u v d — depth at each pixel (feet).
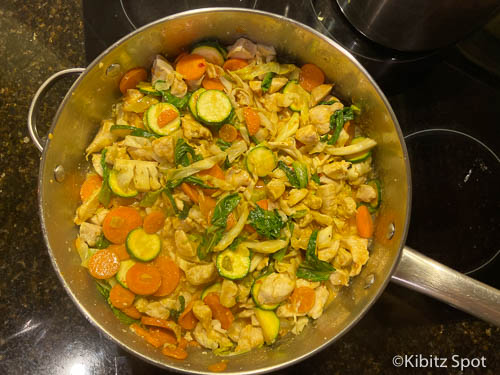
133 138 1.14
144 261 1.12
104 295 1.12
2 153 1.25
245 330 1.12
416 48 1.09
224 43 1.17
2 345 1.19
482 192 1.25
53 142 1.03
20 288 1.22
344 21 1.15
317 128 1.19
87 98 1.10
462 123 1.27
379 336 1.24
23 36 1.26
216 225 1.10
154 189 1.13
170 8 1.21
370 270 1.13
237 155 1.16
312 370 1.22
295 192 1.15
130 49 1.07
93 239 1.13
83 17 1.24
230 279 1.08
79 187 1.18
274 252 1.13
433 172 1.26
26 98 1.26
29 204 1.24
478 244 1.23
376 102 1.08
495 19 1.13
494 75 1.24
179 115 1.16
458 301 0.99
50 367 1.19
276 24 1.04
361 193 1.18
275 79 1.19
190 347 1.14
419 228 1.24
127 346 0.99
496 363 1.22
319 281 1.16
